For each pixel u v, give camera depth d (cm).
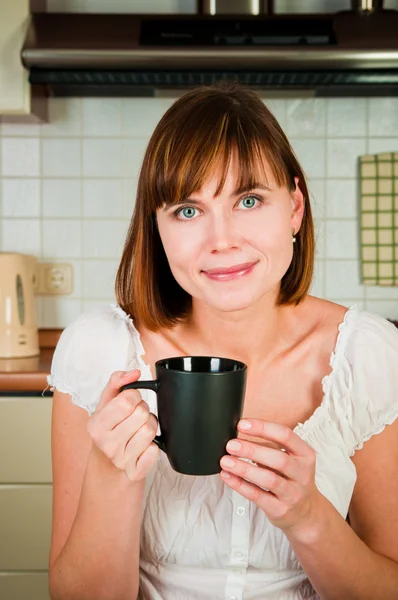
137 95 217
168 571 83
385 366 89
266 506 62
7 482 175
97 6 223
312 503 65
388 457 87
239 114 75
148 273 90
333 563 70
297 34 183
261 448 59
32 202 225
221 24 186
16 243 226
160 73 186
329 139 223
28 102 191
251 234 74
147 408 60
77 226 225
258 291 76
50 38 185
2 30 187
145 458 60
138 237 89
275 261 76
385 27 187
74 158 224
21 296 203
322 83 189
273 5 204
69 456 87
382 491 86
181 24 186
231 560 82
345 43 181
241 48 180
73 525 72
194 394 57
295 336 93
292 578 81
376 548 84
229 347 90
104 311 97
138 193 87
